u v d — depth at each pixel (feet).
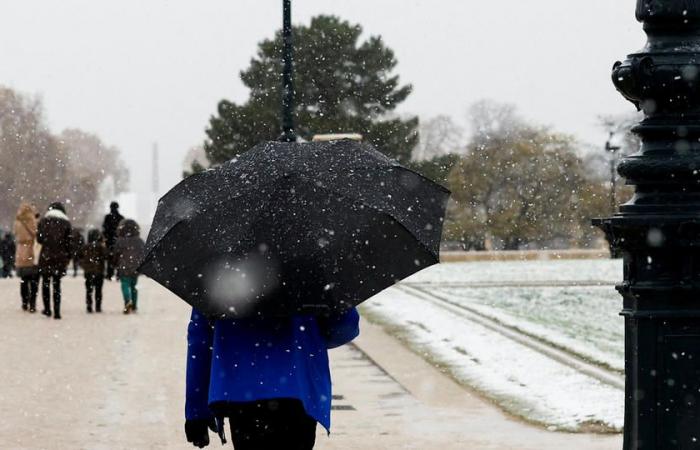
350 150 21.65
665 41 22.33
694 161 22.03
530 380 50.75
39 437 38.34
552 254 260.83
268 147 21.71
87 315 90.38
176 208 20.93
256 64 253.85
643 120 22.59
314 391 20.62
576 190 333.83
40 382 51.65
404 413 43.19
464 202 336.90
